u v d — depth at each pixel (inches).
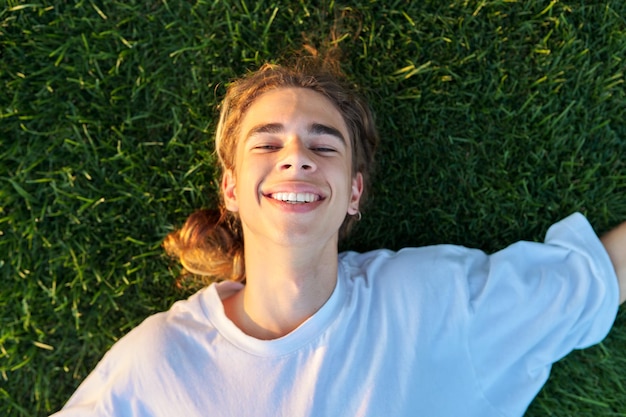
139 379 52.0
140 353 52.6
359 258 58.4
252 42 61.7
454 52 60.9
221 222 60.7
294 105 50.4
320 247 49.9
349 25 61.6
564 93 60.8
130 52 61.5
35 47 61.3
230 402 50.1
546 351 52.3
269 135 49.2
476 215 62.2
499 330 52.3
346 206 50.1
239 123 54.2
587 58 60.1
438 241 62.9
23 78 61.2
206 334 52.5
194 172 62.5
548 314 51.9
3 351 62.2
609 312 52.1
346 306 52.3
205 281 63.1
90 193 62.5
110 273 63.0
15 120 61.7
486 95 60.9
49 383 63.5
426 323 51.5
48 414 63.4
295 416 49.1
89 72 61.5
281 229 46.9
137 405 52.1
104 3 61.2
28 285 62.5
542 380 53.3
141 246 63.3
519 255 54.4
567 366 61.4
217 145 58.2
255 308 53.2
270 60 61.4
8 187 61.9
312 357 50.6
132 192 62.6
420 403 49.6
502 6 60.4
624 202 60.7
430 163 62.0
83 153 62.2
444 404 50.4
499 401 52.6
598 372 61.4
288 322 52.9
